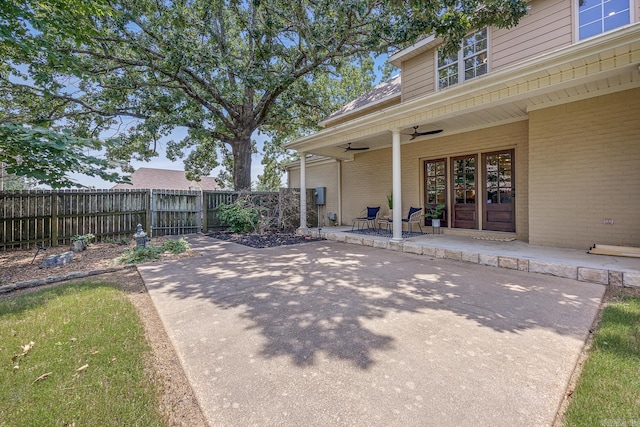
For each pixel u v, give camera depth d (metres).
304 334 2.58
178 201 9.88
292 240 8.37
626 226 4.87
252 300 3.47
